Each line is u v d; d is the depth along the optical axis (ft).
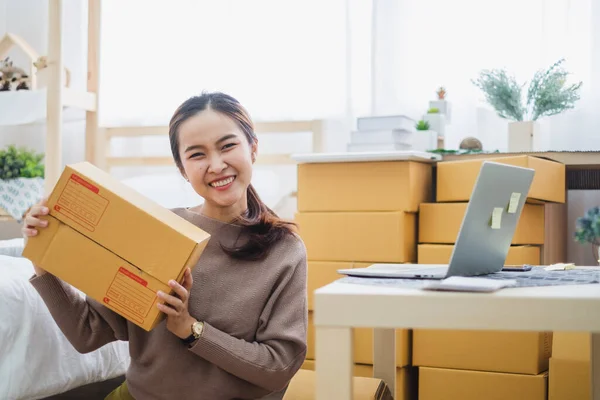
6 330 4.97
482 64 8.75
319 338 2.67
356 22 9.46
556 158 6.77
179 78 10.27
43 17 11.19
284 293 4.18
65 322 4.22
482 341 5.88
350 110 9.49
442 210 6.45
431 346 6.07
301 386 4.65
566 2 8.34
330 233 6.58
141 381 4.25
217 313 4.12
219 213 4.40
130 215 3.63
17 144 11.21
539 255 6.61
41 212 3.69
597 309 2.46
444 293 2.61
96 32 10.05
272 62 9.82
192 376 4.13
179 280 3.59
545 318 2.50
